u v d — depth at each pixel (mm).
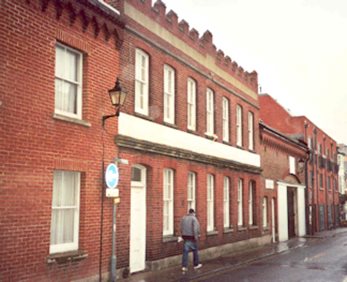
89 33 13008
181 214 17625
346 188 69062
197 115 19422
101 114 13320
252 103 25859
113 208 12883
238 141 24062
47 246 11188
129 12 14977
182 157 17750
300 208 36125
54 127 11617
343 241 31281
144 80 15906
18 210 10469
